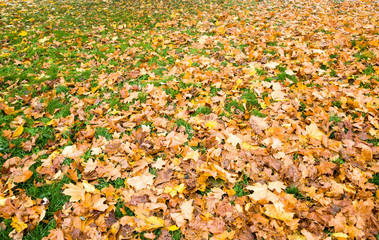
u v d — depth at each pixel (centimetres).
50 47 550
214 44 548
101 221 199
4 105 339
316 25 633
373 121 295
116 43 584
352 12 737
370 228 190
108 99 371
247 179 239
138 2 971
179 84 396
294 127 292
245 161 256
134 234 191
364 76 383
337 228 190
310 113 316
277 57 477
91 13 829
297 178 230
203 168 238
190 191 224
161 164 252
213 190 224
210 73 417
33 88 396
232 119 321
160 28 678
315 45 513
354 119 307
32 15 777
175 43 567
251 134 291
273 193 217
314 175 236
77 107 350
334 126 296
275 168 243
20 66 465
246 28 633
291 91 373
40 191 228
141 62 489
